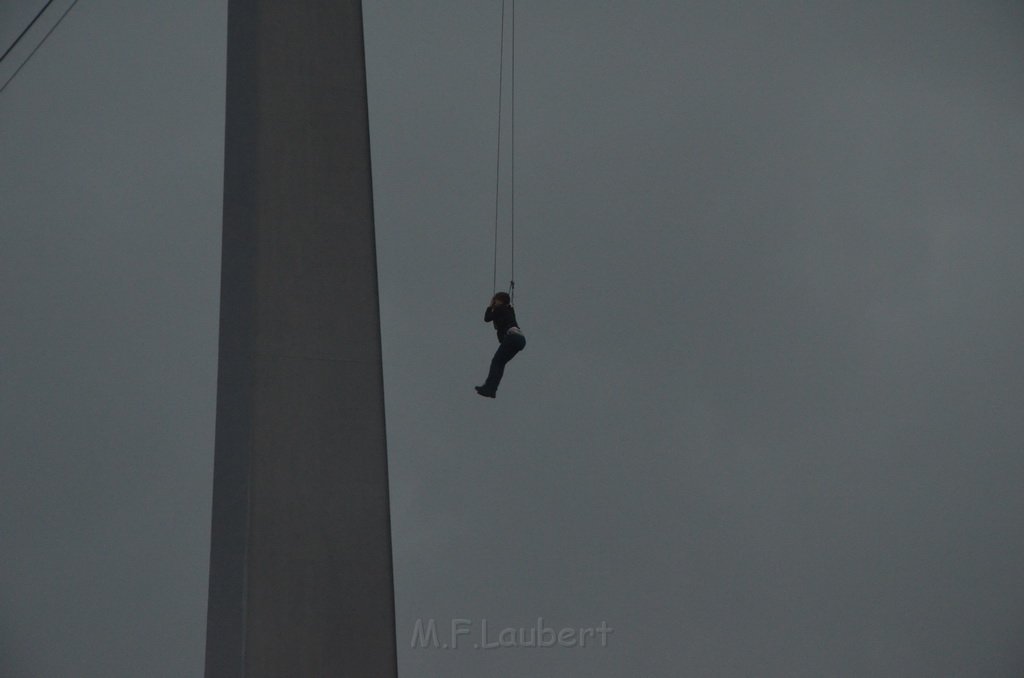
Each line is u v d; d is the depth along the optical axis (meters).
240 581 32.75
